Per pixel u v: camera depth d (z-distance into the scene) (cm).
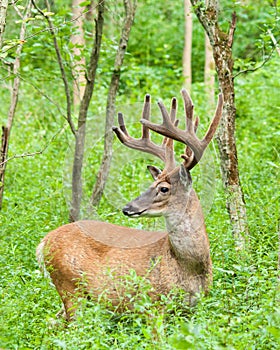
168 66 2569
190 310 1040
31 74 2097
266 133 1925
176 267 1048
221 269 1049
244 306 988
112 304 1073
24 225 1337
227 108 1260
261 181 1566
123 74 2250
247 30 2527
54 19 1442
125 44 1455
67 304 1096
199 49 2648
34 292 1088
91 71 1438
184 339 826
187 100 1077
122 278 1066
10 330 977
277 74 1991
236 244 1209
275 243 1230
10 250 1233
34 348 961
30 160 1803
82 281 1071
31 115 2133
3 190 1571
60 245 1106
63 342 885
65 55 1591
